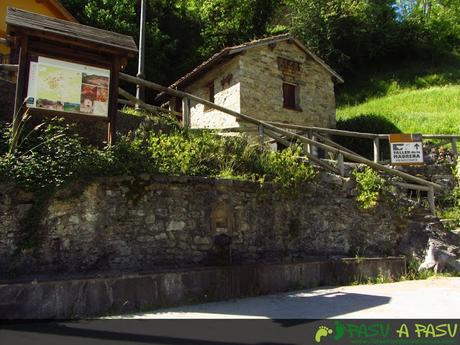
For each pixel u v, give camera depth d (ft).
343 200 28.60
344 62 91.91
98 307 16.80
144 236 20.25
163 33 86.33
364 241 28.89
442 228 31.14
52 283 16.08
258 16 96.32
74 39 19.80
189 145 23.67
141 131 24.86
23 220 17.65
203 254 21.65
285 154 27.20
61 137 20.49
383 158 51.21
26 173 17.80
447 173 41.27
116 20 70.59
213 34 92.38
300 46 53.83
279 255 24.67
